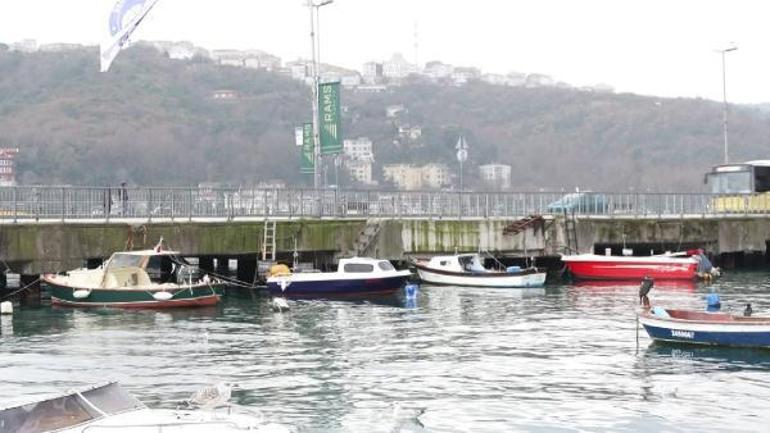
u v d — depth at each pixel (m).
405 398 29.67
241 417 23.45
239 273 62.84
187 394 29.95
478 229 64.62
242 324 44.69
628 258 64.62
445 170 193.00
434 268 62.03
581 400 29.42
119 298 50.41
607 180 196.25
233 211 60.88
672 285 61.94
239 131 176.00
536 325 43.72
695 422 27.09
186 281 54.53
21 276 54.34
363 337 40.66
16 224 52.12
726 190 81.31
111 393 23.69
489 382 31.78
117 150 156.50
